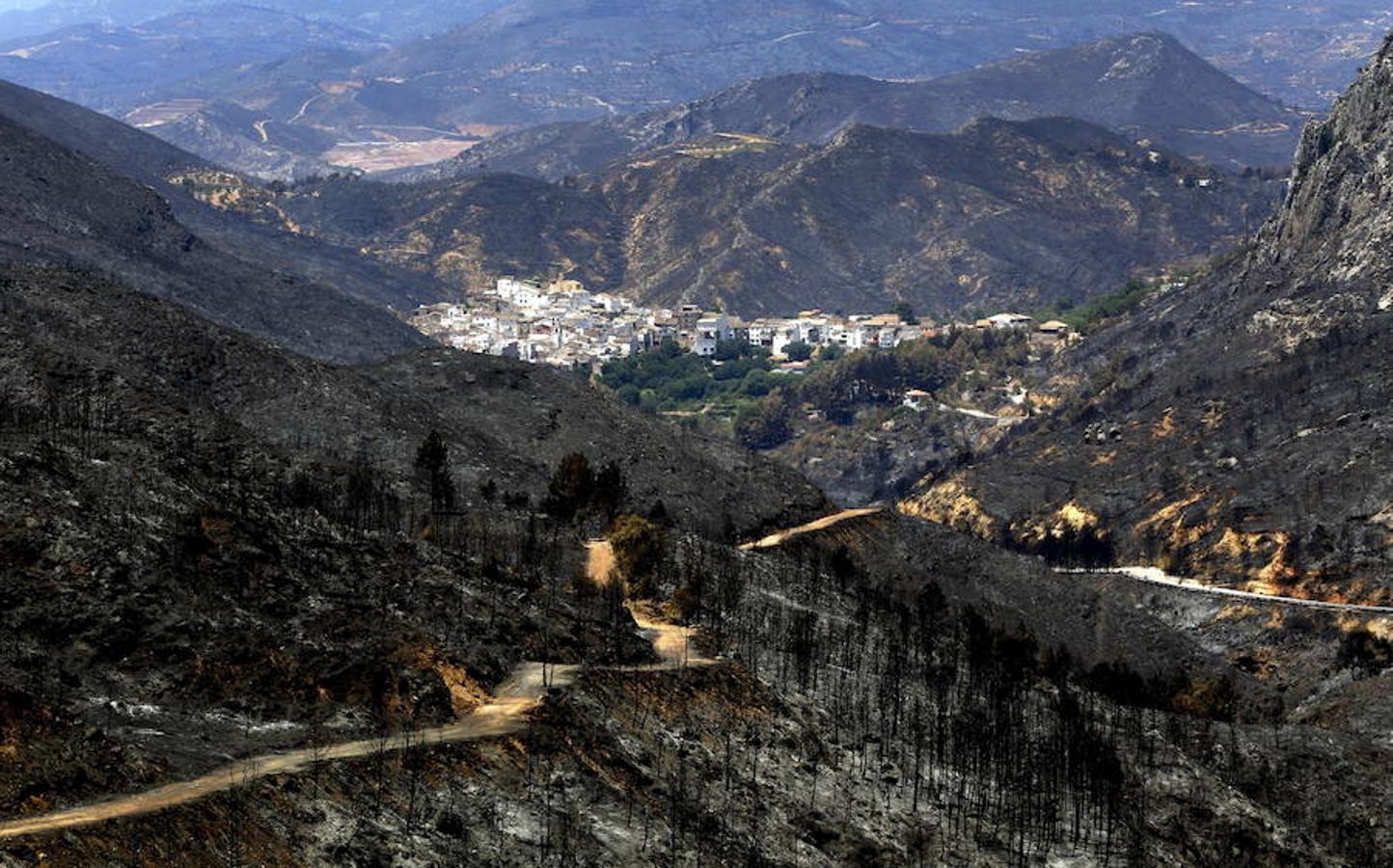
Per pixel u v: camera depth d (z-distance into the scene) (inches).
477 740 5767.7
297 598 6171.3
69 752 4768.7
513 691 6318.9
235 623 5723.4
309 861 4800.7
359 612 6304.1
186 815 4665.4
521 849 5369.1
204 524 6225.4
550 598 7431.1
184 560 5900.6
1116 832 7588.6
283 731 5408.5
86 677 5191.9
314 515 7126.0
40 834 4360.2
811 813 6545.3
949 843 6884.8
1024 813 7347.4
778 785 6658.5
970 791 7411.4
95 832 4446.4
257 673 5556.1
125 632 5393.7
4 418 6889.8
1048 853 7209.6
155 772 4874.5
